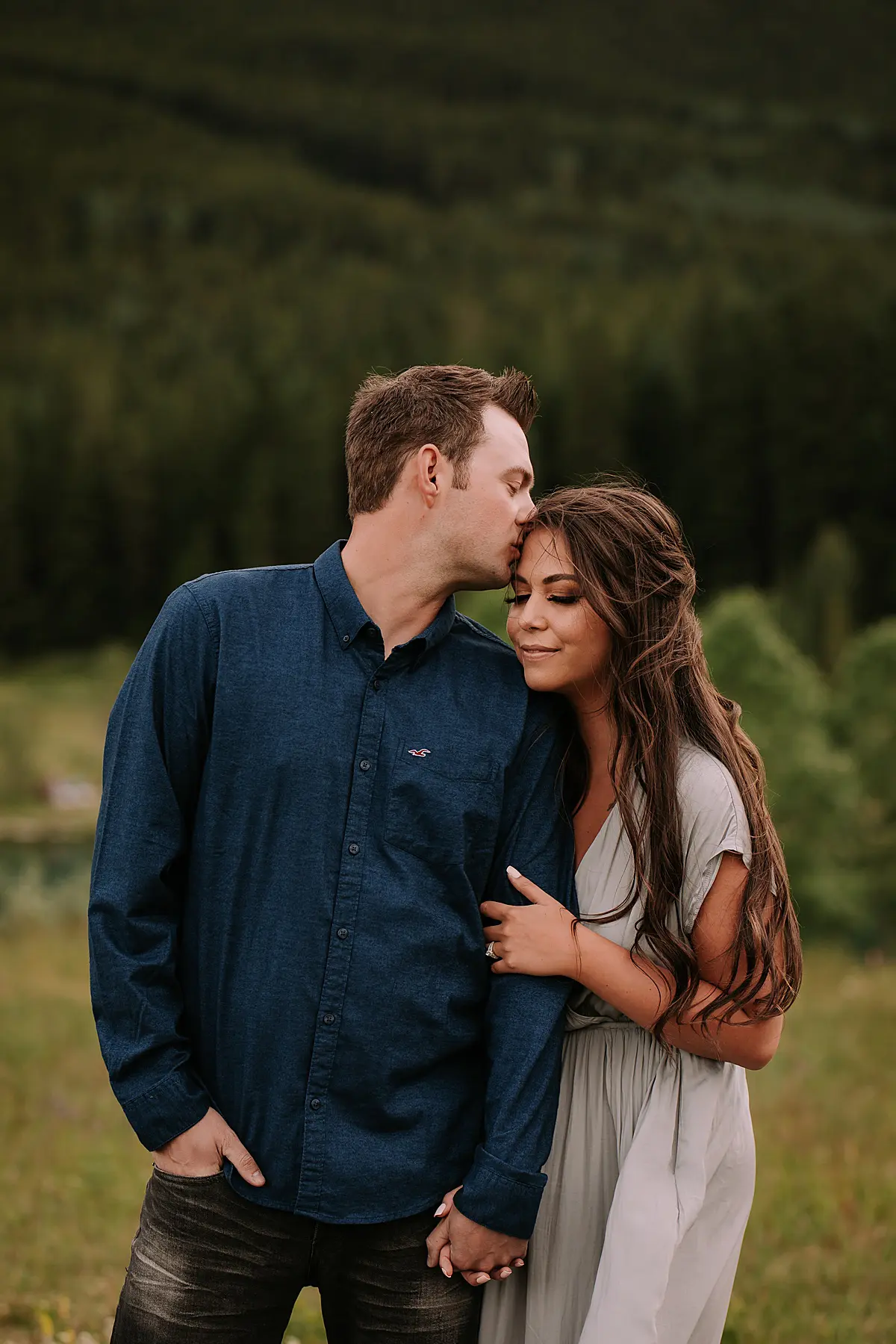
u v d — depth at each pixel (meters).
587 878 2.56
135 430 77.44
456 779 2.41
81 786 35.19
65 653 71.31
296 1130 2.33
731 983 2.44
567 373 75.88
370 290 145.62
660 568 2.48
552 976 2.43
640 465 70.06
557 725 2.58
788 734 18.14
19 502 73.81
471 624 2.62
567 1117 2.56
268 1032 2.33
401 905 2.35
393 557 2.44
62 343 110.62
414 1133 2.38
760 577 66.31
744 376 68.94
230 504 74.25
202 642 2.38
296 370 87.00
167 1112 2.31
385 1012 2.34
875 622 61.31
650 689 2.45
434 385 2.45
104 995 2.34
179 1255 2.36
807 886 17.88
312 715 2.37
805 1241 4.85
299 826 2.35
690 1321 2.49
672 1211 2.39
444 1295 2.42
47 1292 4.27
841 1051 8.54
